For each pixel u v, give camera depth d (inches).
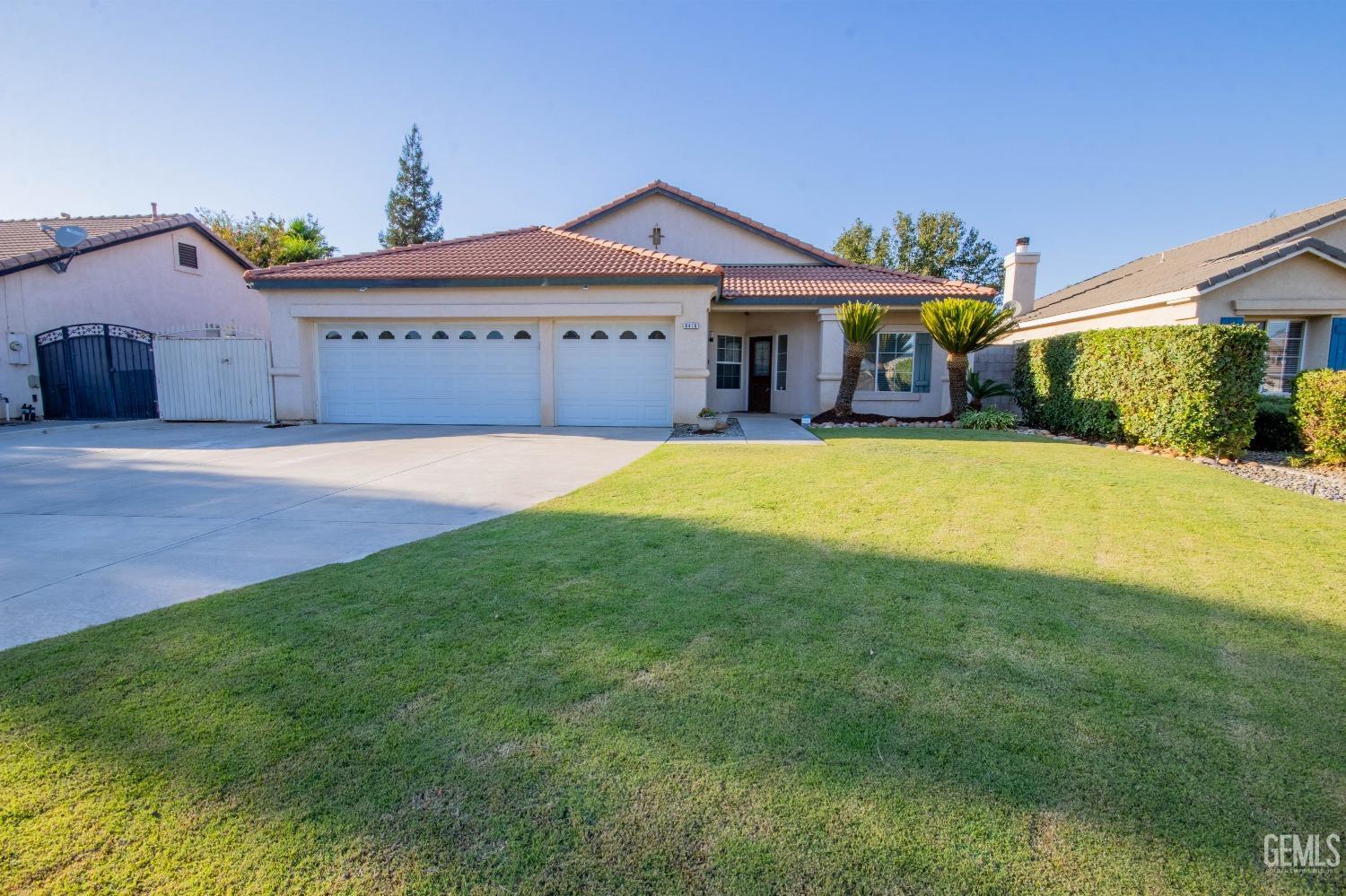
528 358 561.9
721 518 230.7
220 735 100.1
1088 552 191.3
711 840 79.4
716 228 768.3
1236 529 217.5
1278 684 115.6
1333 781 90.0
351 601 153.1
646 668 120.3
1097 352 458.9
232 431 522.6
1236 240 700.7
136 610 150.0
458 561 182.4
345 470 336.8
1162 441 397.4
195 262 802.8
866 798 86.4
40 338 636.7
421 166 1887.3
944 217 1581.0
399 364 574.2
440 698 110.3
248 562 184.7
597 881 73.7
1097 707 108.2
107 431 528.4
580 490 282.0
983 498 264.2
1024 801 86.1
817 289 636.1
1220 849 78.2
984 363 666.8
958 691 113.0
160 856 76.9
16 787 88.4
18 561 187.3
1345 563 182.2
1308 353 576.1
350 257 607.8
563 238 668.1
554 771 91.5
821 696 110.9
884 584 163.9
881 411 650.2
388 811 84.0
